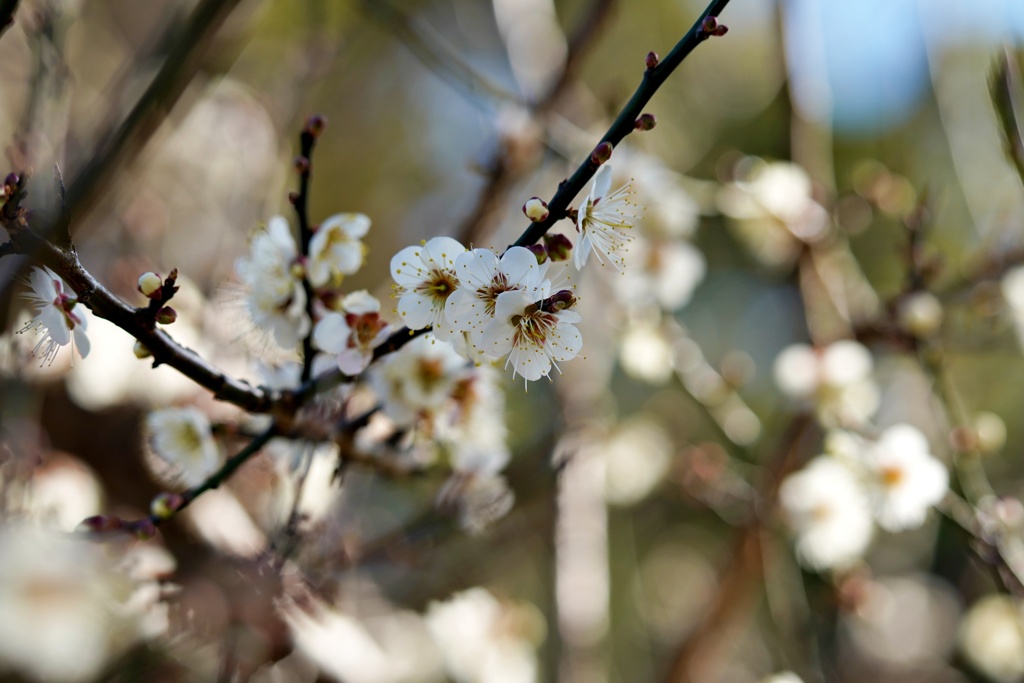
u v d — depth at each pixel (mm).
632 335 811
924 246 787
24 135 555
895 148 1076
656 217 800
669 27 1165
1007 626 771
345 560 608
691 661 835
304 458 564
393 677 673
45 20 573
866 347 796
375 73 1151
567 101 793
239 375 647
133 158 621
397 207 1152
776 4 859
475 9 957
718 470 828
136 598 560
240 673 583
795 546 782
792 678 764
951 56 893
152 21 942
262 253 514
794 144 850
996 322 733
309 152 508
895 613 1147
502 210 738
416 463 558
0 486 576
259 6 718
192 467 522
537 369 478
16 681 528
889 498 681
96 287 464
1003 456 1097
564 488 756
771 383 1150
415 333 490
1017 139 563
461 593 751
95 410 665
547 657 760
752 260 1009
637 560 1128
